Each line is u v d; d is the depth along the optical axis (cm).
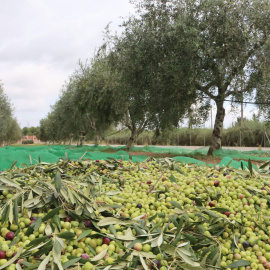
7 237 206
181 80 1446
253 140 3888
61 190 238
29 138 10300
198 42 1402
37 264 176
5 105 3359
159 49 1483
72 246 203
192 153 1909
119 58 1694
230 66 1373
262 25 1425
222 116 1727
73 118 3094
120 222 227
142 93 1655
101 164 427
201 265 194
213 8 1415
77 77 2589
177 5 1505
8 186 250
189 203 284
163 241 209
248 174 351
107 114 2450
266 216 267
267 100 1573
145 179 356
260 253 222
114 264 185
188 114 1819
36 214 229
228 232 241
